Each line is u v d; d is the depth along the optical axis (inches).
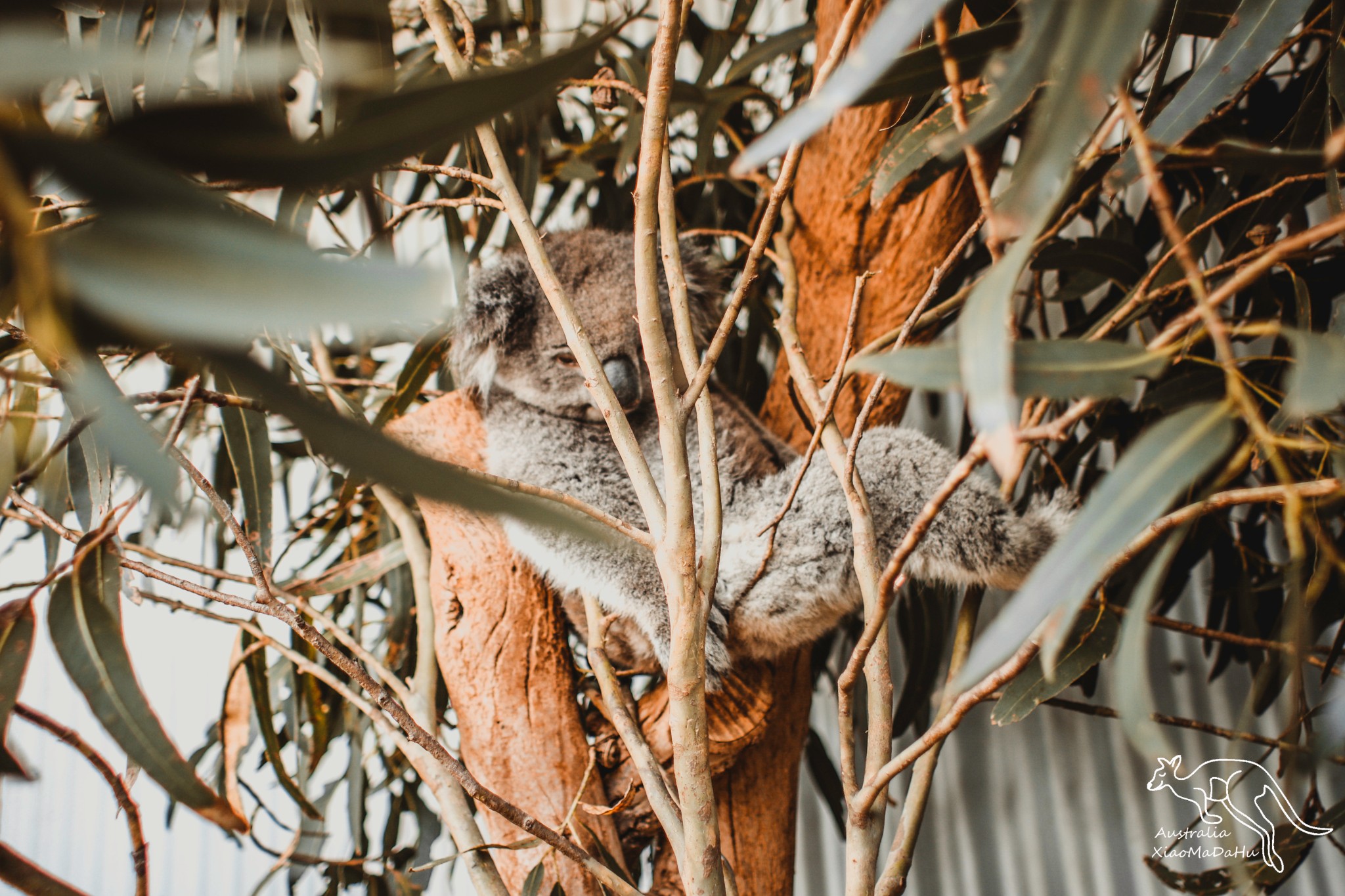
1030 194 22.5
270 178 21.0
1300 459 66.4
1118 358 28.2
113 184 18.0
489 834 65.7
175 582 43.4
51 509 60.7
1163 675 105.7
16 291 20.9
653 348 43.5
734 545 74.6
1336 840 95.0
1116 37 22.5
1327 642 99.6
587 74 88.0
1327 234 25.8
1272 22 43.3
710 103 90.3
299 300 17.0
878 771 44.6
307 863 71.4
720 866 40.8
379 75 27.0
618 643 85.2
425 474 20.4
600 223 112.1
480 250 82.2
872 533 46.0
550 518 20.5
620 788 69.3
